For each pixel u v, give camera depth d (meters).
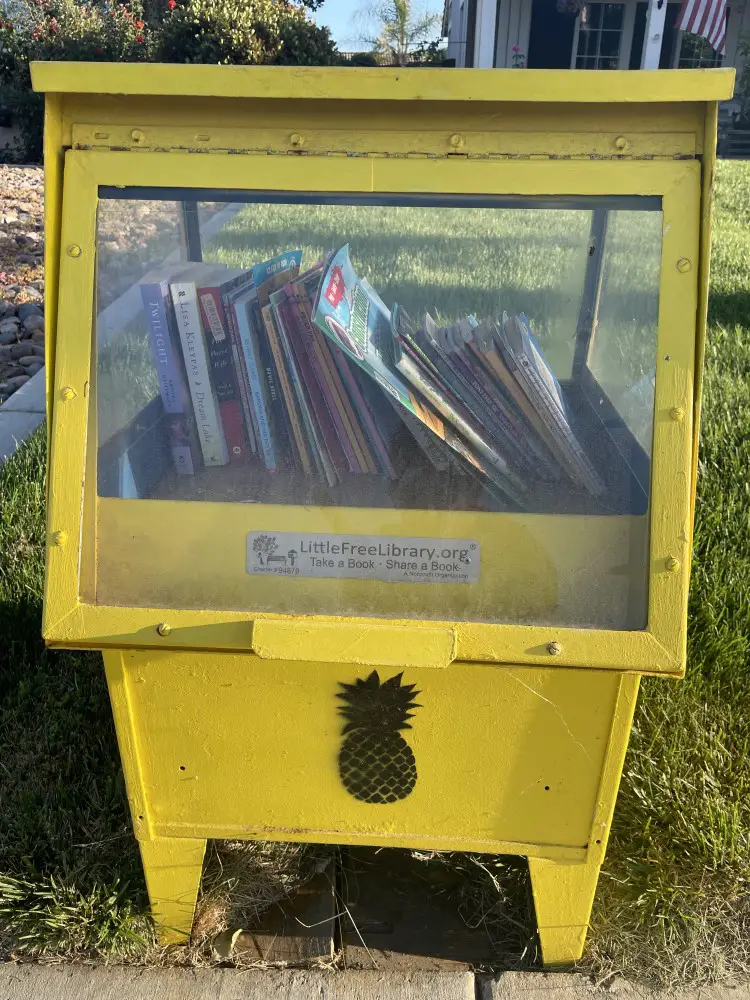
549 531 1.47
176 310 1.61
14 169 10.88
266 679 1.56
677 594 1.40
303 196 1.40
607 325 1.79
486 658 1.43
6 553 3.09
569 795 1.64
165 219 1.54
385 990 1.80
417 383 1.60
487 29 13.80
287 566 1.50
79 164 1.38
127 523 1.50
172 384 1.63
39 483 3.50
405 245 1.71
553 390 1.71
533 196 1.37
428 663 1.39
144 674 1.57
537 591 1.48
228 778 1.68
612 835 2.14
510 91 1.30
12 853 2.07
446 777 1.64
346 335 1.54
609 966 1.86
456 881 2.08
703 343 1.36
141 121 1.38
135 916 1.91
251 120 1.36
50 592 1.46
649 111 1.33
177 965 1.88
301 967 1.88
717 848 2.04
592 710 1.54
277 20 13.06
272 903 2.00
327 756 1.63
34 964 1.87
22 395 4.62
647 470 1.43
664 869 2.05
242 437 1.64
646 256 1.45
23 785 2.28
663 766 2.27
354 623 1.44
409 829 1.71
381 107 1.35
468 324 1.79
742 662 2.58
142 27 13.90
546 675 1.51
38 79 1.33
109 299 1.47
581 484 1.57
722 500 3.24
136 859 2.05
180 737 1.63
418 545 1.49
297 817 1.71
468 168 1.35
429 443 1.59
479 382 1.62
